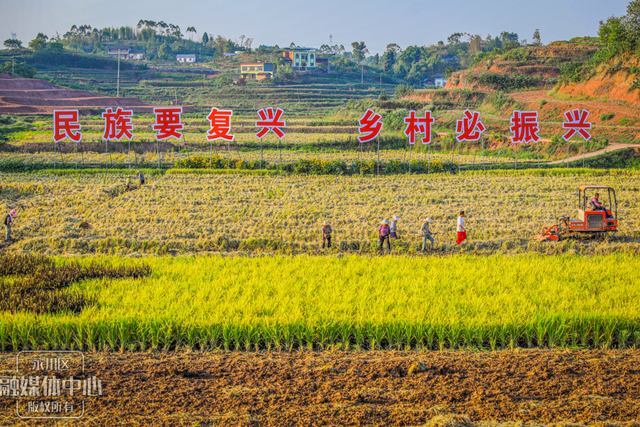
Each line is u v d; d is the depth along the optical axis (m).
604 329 12.07
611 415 8.60
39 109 100.88
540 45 140.12
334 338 11.97
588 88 81.00
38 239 23.55
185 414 8.59
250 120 99.88
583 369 10.53
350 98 147.00
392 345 11.95
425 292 14.68
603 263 18.27
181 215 29.17
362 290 14.64
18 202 32.53
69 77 149.62
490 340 11.84
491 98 91.31
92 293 14.38
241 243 23.41
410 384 9.80
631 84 73.12
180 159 50.28
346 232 25.72
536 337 12.21
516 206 31.97
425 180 43.91
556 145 61.91
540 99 86.44
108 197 34.59
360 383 9.83
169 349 11.83
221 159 50.44
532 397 9.28
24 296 14.29
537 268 17.53
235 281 15.87
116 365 10.77
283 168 50.06
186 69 180.12
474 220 28.00
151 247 22.97
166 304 13.37
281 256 20.08
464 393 9.43
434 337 12.10
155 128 45.91
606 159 52.97
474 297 13.83
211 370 10.52
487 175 46.50
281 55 187.12
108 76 161.12
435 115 89.50
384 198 35.00
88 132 72.94
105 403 8.98
